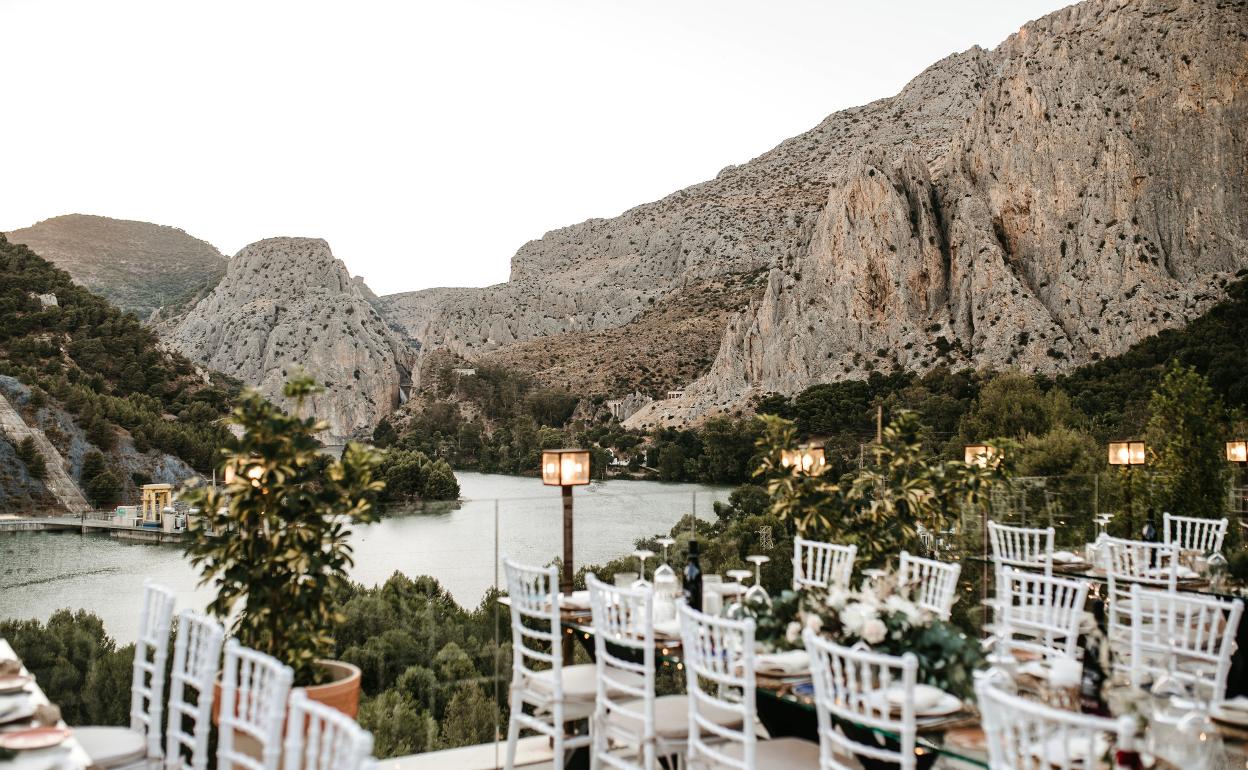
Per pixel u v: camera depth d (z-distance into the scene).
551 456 6.70
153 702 3.88
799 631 4.41
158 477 55.28
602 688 4.83
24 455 50.12
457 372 128.38
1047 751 2.84
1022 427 37.03
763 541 7.51
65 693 5.03
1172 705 3.32
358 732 2.17
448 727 5.89
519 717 5.33
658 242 184.25
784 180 189.38
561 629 5.77
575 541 6.69
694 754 4.23
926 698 3.73
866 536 7.48
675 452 63.81
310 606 4.86
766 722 5.01
